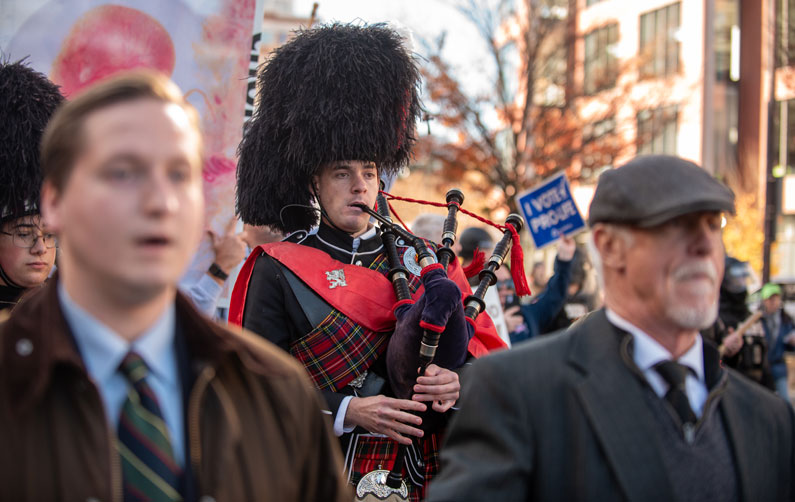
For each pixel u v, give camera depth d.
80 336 1.39
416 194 15.79
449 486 1.71
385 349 2.84
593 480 1.67
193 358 1.47
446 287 2.61
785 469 1.84
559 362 1.78
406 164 3.26
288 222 3.16
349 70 2.98
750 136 25.61
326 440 1.64
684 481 1.68
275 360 1.57
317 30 3.12
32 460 1.30
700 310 1.71
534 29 15.20
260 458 1.48
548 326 4.92
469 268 3.28
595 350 1.78
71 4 3.41
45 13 3.39
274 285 2.85
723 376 1.83
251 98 3.50
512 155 15.41
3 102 2.79
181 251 1.37
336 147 2.93
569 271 4.86
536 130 15.16
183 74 3.47
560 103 16.14
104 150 1.33
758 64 25.61
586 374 1.75
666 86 16.70
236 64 3.50
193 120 1.44
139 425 1.37
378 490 2.72
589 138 15.44
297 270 2.84
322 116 2.94
